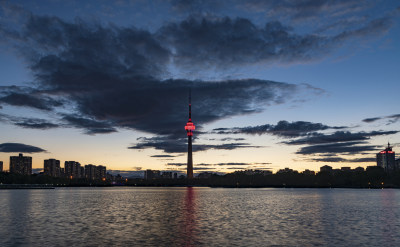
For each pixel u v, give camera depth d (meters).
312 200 175.50
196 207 122.81
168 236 56.03
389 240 52.41
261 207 123.31
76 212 100.44
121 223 73.19
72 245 48.66
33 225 69.62
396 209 113.12
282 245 48.72
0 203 144.25
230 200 176.88
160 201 165.75
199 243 50.22
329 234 58.12
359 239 53.28
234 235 57.06
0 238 54.00
